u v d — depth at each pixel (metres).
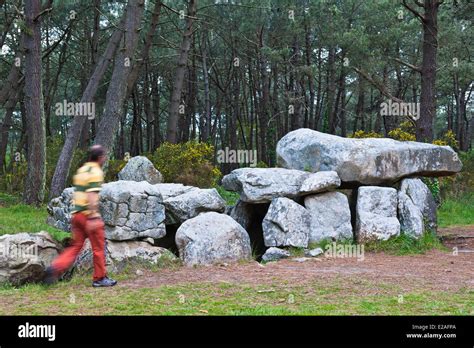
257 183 11.48
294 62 34.09
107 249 9.41
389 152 12.23
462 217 18.25
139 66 20.33
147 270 9.35
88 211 8.13
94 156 8.26
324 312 6.46
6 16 24.80
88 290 7.95
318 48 35.78
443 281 8.38
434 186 17.55
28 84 16.78
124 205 9.77
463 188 22.75
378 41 28.73
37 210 14.82
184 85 38.03
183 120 37.19
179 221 10.99
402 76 39.50
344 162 11.87
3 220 11.40
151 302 7.11
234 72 37.97
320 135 12.69
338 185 11.62
